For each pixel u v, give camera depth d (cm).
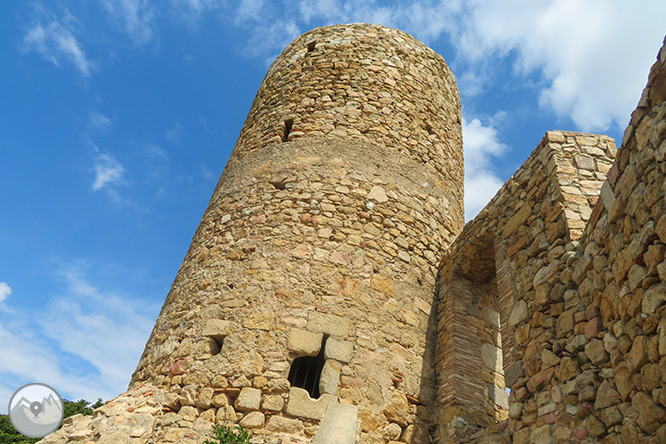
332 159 805
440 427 618
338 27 1063
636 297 370
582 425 406
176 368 603
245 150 896
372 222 750
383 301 685
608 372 398
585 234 473
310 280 665
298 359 670
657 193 362
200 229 805
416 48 1053
